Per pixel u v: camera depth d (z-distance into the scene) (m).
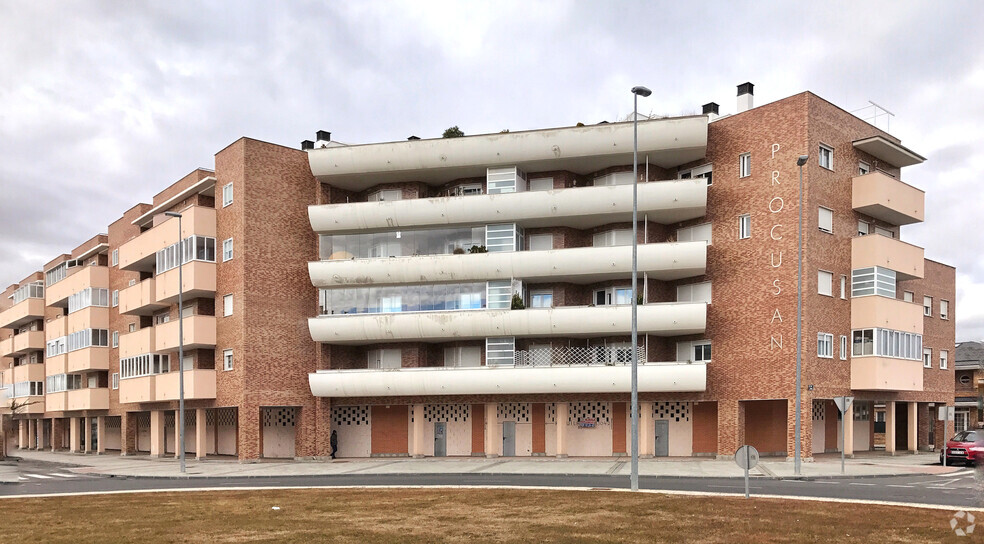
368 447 42.41
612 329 37.78
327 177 42.12
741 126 38.12
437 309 40.50
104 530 15.58
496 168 40.38
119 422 59.88
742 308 37.16
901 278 41.47
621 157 39.00
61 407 60.31
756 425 38.81
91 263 60.53
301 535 14.46
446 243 41.12
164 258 44.81
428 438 41.84
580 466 32.66
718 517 16.02
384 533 14.56
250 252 40.31
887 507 17.62
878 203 37.56
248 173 40.72
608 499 19.31
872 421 45.50
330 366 41.97
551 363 39.47
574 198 38.56
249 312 39.91
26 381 68.62
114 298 56.88
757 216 37.09
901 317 38.72
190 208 42.06
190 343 41.31
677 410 39.25
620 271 38.03
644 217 39.09
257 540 13.98
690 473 28.50
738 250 37.59
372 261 40.66
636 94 25.28
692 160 39.75
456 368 39.09
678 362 36.69
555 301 40.59
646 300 38.16
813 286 35.91
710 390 37.56
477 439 41.34
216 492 23.52
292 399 40.69
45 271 71.25
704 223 39.09
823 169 36.91
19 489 27.28
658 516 16.23
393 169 40.81
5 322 75.12
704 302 37.06
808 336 35.34
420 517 16.66
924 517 15.96
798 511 16.88
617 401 39.09
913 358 39.44
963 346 61.66
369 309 41.34
